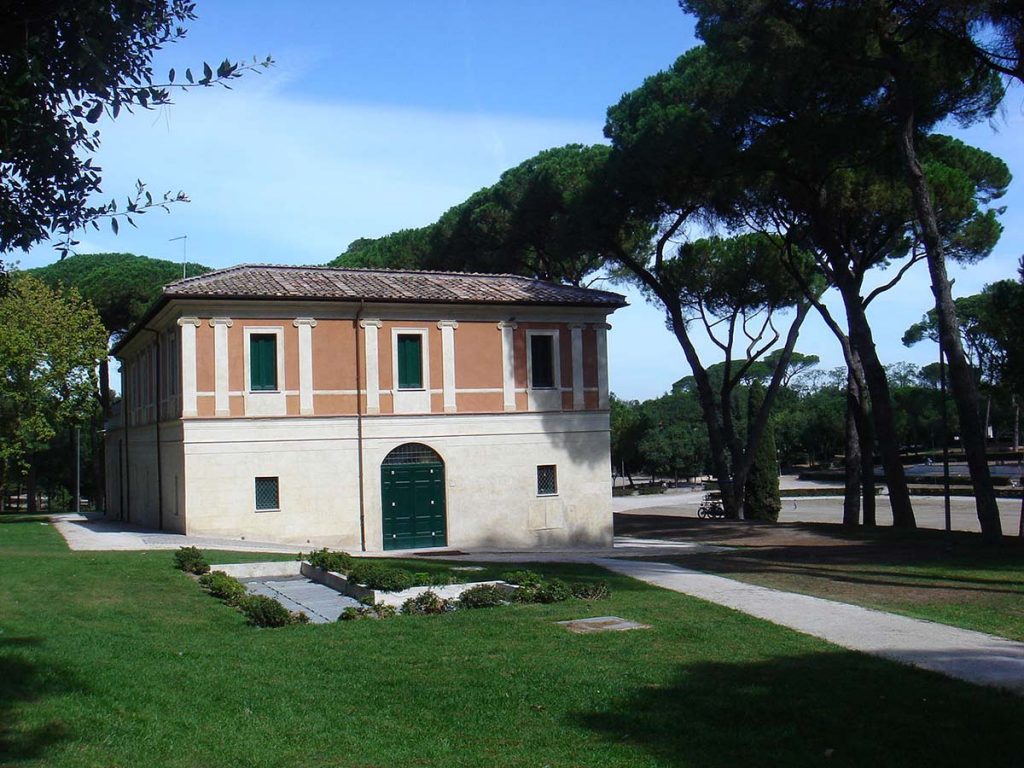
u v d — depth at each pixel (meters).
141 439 34.19
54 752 7.17
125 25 6.53
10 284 7.59
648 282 36.31
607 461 31.06
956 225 31.06
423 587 16.81
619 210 32.59
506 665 10.27
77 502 51.34
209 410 26.47
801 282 33.59
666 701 8.75
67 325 40.41
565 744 7.64
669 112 29.42
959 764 7.05
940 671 9.78
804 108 26.67
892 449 29.56
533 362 30.59
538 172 39.81
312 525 27.36
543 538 30.09
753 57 24.06
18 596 15.21
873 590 15.89
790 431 98.88
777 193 30.58
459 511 29.20
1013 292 26.08
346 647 11.38
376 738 7.83
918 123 26.50
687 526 35.53
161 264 55.72
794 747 7.47
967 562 19.83
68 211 6.83
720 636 11.82
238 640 12.09
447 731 8.03
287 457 27.22
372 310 28.41
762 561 20.84
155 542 24.27
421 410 28.91
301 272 30.06
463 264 44.81
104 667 10.02
